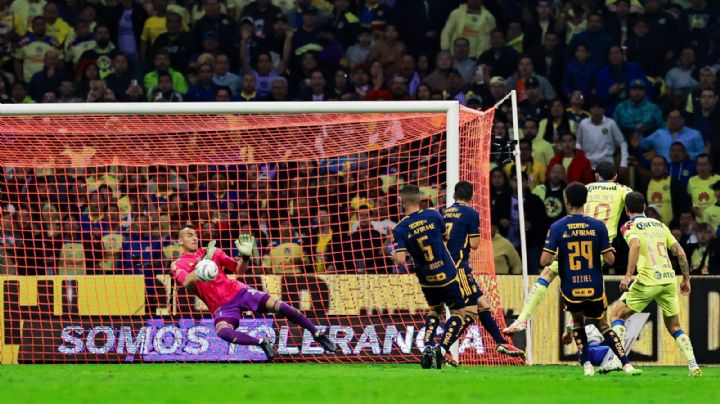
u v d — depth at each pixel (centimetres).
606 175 4241
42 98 6806
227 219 5547
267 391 2862
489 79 6719
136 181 5556
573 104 6569
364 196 5694
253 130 5128
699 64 6894
